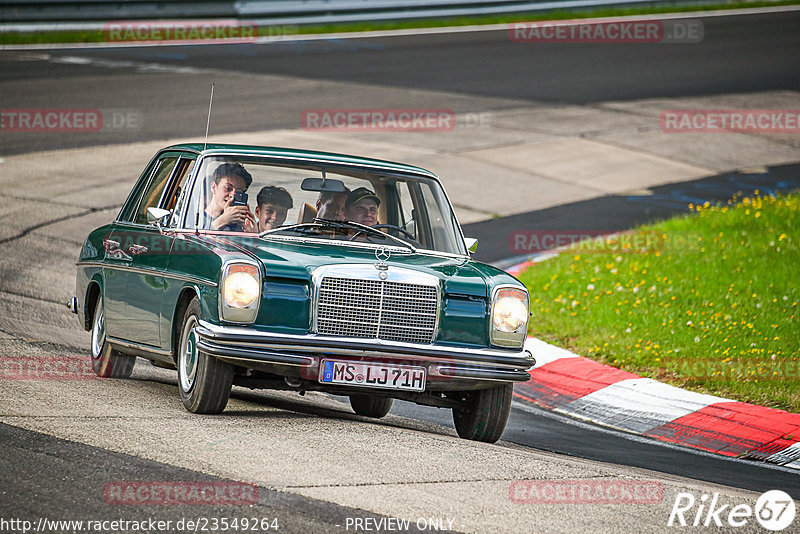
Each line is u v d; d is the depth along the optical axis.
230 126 74.75
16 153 66.31
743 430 29.78
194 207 27.03
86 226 52.94
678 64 109.31
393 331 24.66
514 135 79.88
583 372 35.03
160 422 23.33
